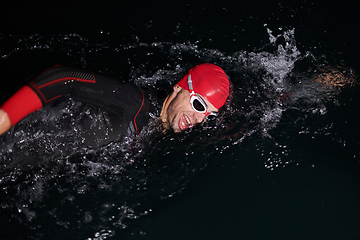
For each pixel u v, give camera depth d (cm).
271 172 172
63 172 178
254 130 194
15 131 165
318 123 195
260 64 239
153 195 168
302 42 254
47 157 171
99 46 254
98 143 175
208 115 188
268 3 296
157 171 179
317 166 174
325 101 208
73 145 173
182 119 188
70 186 173
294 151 181
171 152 188
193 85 183
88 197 168
